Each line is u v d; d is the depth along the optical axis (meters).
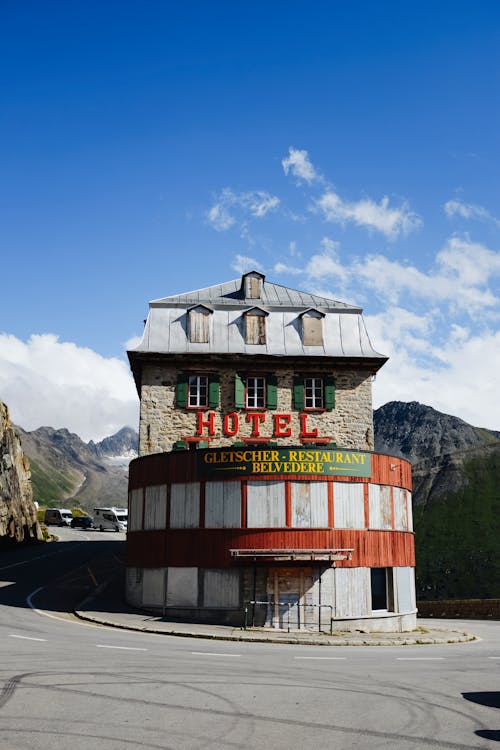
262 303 34.72
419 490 107.00
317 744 8.09
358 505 23.48
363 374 32.84
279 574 22.41
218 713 9.34
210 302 34.44
